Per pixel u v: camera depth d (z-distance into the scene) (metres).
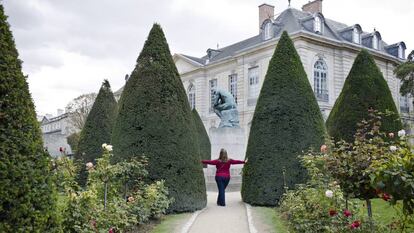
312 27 32.03
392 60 35.59
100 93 15.30
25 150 3.72
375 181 4.09
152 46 9.84
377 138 6.18
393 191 3.96
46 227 3.89
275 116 10.36
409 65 27.06
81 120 46.97
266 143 10.26
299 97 10.45
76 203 5.45
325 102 31.84
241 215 8.78
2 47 3.76
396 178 3.91
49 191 3.94
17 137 3.67
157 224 7.75
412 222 4.78
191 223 7.78
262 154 10.23
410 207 4.12
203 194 9.62
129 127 9.17
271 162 10.05
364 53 11.92
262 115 10.56
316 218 5.75
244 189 10.61
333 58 32.88
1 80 3.67
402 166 4.02
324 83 32.22
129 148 8.99
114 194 7.39
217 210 9.46
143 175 8.24
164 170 8.93
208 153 22.05
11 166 3.55
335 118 11.70
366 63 11.75
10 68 3.76
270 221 7.89
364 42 35.94
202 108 41.25
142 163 8.71
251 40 39.00
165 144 9.07
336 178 5.58
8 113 3.66
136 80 9.56
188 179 9.19
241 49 37.75
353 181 5.43
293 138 10.12
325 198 5.85
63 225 5.05
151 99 9.31
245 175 10.65
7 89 3.70
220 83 39.72
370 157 5.41
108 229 5.86
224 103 15.86
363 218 5.55
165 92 9.45
